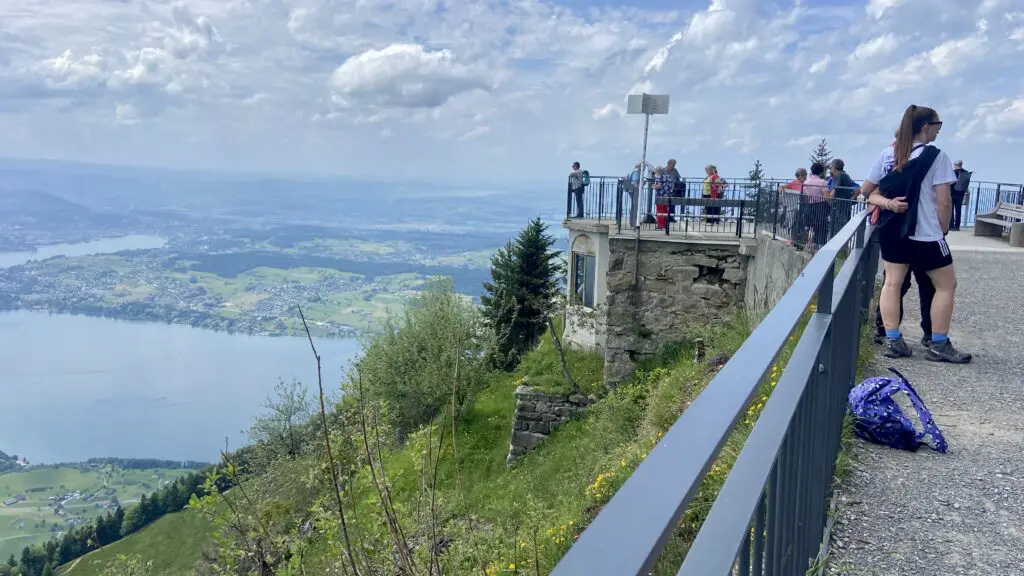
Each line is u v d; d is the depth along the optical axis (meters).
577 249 22.11
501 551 6.04
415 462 4.34
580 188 22.22
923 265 5.96
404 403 23.12
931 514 3.47
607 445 13.18
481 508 9.79
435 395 22.20
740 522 1.22
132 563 6.20
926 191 5.72
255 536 4.77
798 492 1.98
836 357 3.42
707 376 10.76
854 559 3.07
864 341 6.32
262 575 4.66
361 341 24.20
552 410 19.25
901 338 6.17
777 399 1.88
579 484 10.58
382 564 3.83
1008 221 16.64
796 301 1.90
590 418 16.36
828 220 11.63
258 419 25.05
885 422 4.28
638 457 8.22
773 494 1.60
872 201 5.87
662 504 0.71
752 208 18.12
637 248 17.47
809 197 12.86
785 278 13.73
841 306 3.55
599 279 21.31
